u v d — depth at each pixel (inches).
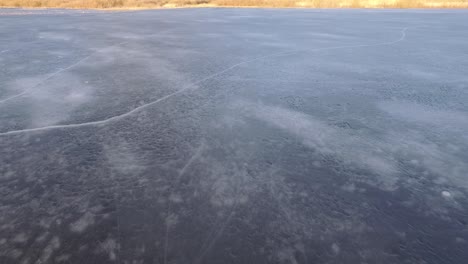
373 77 219.6
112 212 91.0
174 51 291.4
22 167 111.3
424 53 289.0
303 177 108.7
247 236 83.4
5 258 75.5
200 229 85.5
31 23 463.8
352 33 391.9
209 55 276.7
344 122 151.3
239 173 110.3
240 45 319.0
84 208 92.4
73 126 142.5
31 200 95.1
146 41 337.1
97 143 128.3
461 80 212.5
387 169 113.7
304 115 158.2
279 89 194.5
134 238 82.2
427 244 81.4
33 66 237.1
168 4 883.4
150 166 113.4
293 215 91.0
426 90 194.4
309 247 80.3
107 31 398.3
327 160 119.0
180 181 105.3
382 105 171.8
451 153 124.3
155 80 208.2
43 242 80.4
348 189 102.6
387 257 77.6
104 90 188.5
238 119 152.5
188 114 157.0
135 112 158.1
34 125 142.9
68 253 77.4
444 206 94.8
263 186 103.7
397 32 399.5
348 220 89.3
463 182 106.3
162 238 82.4
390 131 142.6
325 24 471.5
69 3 835.4
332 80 212.5
